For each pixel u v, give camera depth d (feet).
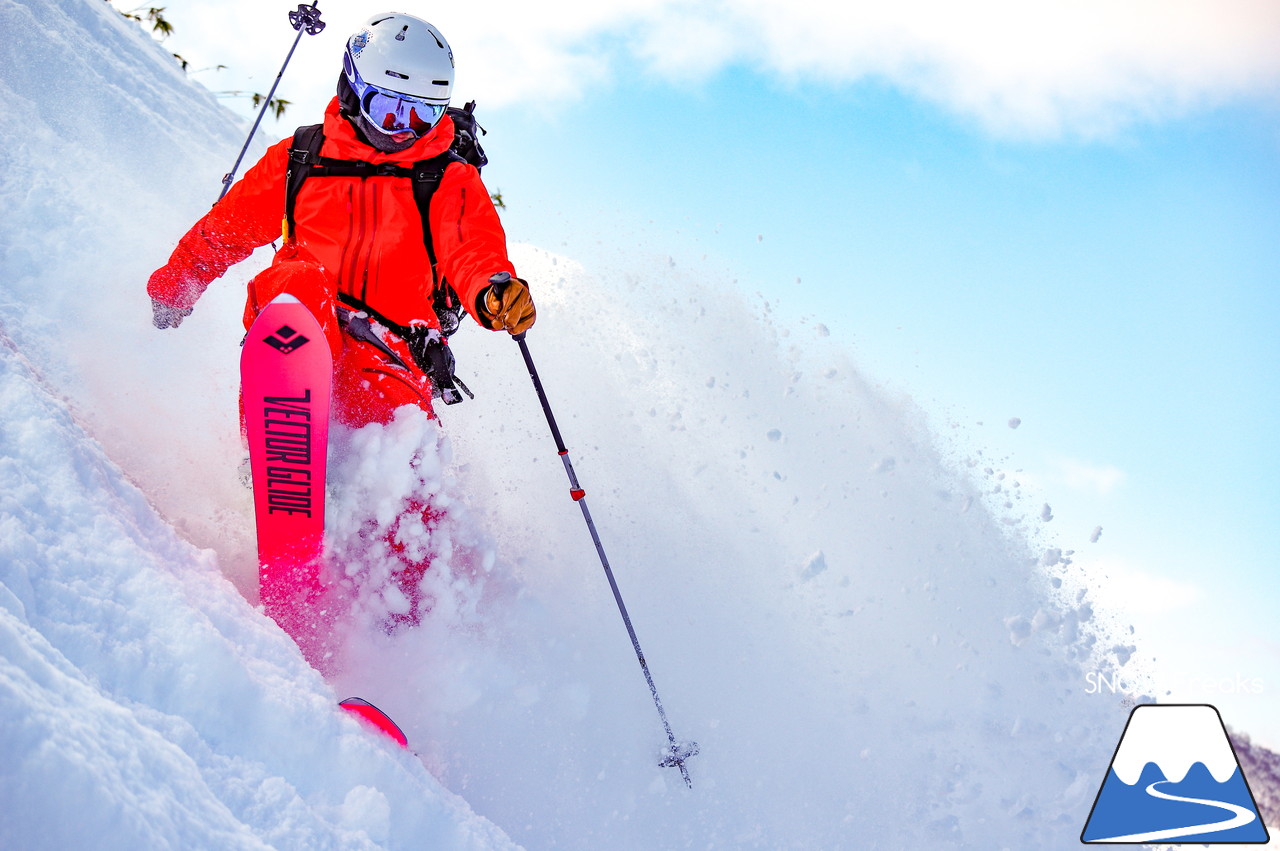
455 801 7.54
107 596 6.28
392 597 8.98
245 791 5.90
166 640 6.29
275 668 7.05
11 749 4.40
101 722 5.16
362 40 8.63
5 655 4.95
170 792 5.18
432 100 8.72
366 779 6.72
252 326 7.95
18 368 7.72
